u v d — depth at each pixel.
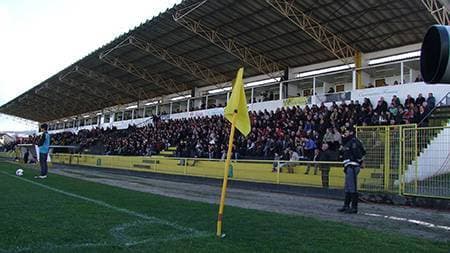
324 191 14.41
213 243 5.37
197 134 28.95
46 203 8.45
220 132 26.14
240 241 5.55
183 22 28.59
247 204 10.63
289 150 18.77
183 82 42.84
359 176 12.66
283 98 30.39
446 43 3.84
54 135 56.19
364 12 24.17
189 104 38.44
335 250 5.23
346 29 26.59
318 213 9.25
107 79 45.56
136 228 6.27
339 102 24.77
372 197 12.12
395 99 19.59
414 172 11.47
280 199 12.60
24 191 10.47
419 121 16.94
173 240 5.50
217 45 31.42
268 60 33.59
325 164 14.91
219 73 38.47
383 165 12.27
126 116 47.34
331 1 23.47
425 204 10.91
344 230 6.61
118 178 20.25
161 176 24.52
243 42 30.95
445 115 16.33
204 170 21.22
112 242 5.28
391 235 6.38
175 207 8.71
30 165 27.12
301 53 31.36
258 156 20.95
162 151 30.66
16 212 7.17
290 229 6.54
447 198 10.46
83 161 33.97
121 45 34.09
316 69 32.47
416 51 26.83
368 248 5.40
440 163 11.02
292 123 22.50
